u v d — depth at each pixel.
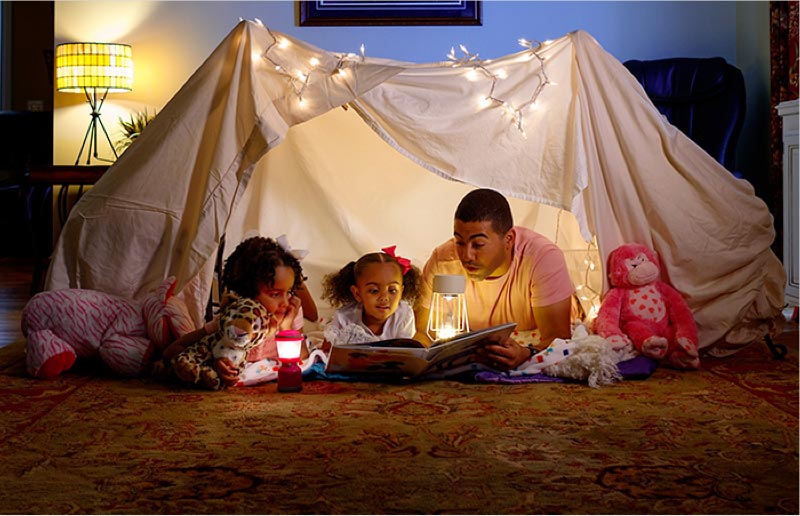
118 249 2.69
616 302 2.67
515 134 2.70
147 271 2.72
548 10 4.44
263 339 2.44
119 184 2.71
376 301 2.54
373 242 3.30
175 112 2.70
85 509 1.50
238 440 1.90
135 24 4.44
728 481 1.63
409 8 4.42
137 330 2.58
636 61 4.20
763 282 2.86
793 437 1.91
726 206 2.80
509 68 2.72
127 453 1.81
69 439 1.90
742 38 4.45
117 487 1.60
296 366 2.38
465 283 2.59
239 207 3.23
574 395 2.30
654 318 2.65
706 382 2.46
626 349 2.59
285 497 1.55
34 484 1.62
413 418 2.07
